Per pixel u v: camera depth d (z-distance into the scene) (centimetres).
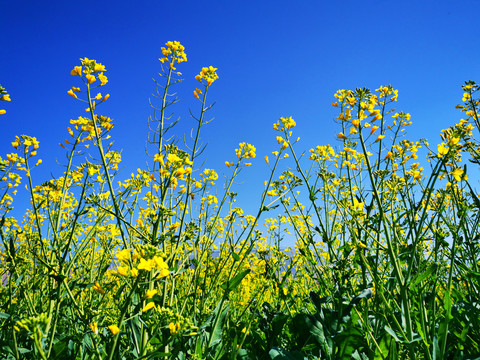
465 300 77
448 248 80
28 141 70
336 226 85
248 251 76
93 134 65
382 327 72
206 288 84
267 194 86
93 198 67
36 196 78
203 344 74
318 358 73
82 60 63
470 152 83
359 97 65
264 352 82
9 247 71
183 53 74
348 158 77
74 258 71
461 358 67
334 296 76
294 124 86
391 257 58
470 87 89
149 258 47
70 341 72
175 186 64
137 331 63
